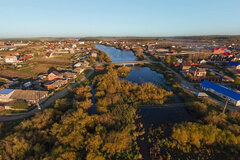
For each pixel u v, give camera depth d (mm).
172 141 46688
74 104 60656
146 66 154375
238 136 42594
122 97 75562
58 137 41375
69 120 46812
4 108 61812
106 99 67938
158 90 80312
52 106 64500
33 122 47469
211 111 58750
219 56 162125
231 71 113062
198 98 72750
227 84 92688
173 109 66125
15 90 70938
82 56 196625
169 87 93562
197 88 87062
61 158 34719
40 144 41250
